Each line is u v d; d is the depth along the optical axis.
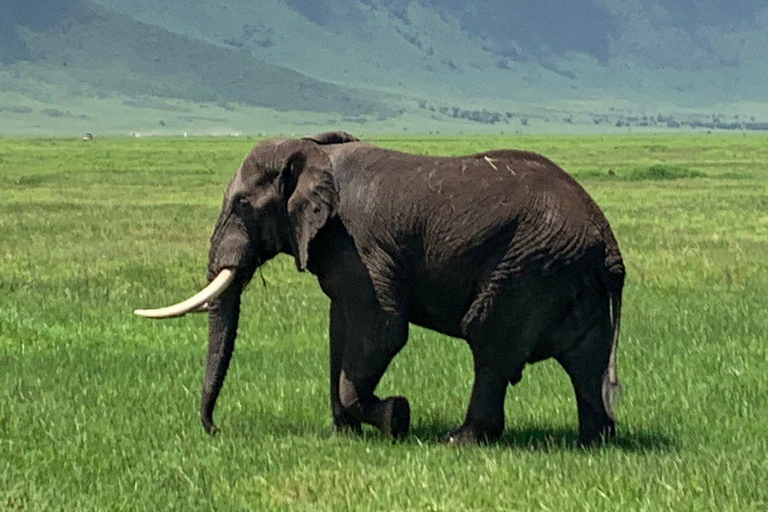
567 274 12.23
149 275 23.78
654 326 18.77
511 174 12.51
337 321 13.29
